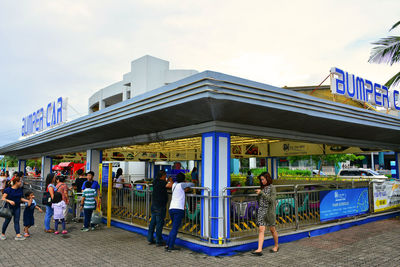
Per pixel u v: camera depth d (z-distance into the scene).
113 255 6.27
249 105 5.84
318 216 8.18
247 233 6.97
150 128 8.03
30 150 17.53
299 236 7.55
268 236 6.96
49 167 18.23
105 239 7.72
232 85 5.49
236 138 13.20
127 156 20.48
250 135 7.35
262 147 16.91
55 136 11.62
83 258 6.07
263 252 6.36
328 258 5.97
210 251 6.18
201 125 6.81
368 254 6.26
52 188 8.53
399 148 13.05
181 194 6.69
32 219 8.25
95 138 10.61
